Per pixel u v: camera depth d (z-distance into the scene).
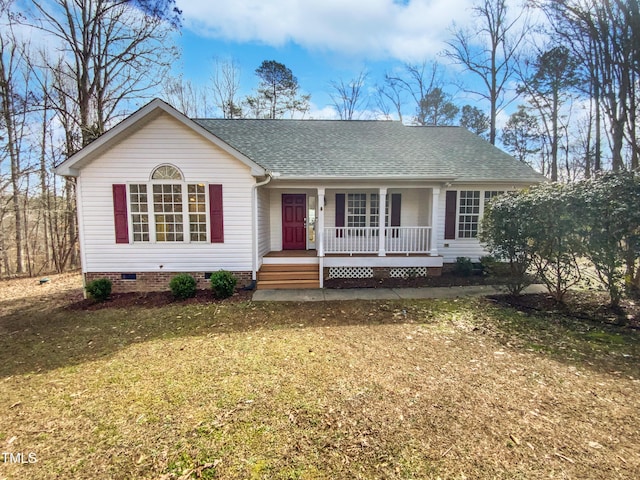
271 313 6.83
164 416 3.17
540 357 4.43
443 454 2.58
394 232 11.48
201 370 4.20
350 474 2.39
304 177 9.25
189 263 8.88
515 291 7.52
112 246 8.64
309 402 3.37
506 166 11.45
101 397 3.56
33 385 3.87
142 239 8.73
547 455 2.55
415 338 5.26
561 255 6.45
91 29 13.39
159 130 8.45
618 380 3.75
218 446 2.72
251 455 2.61
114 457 2.62
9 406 3.41
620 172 5.66
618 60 8.20
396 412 3.16
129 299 8.07
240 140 11.76
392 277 10.16
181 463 2.54
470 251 11.12
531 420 3.01
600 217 5.56
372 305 7.32
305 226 11.74
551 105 20.08
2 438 2.89
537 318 6.11
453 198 10.91
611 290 6.07
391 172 9.95
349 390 3.61
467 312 6.63
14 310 7.35
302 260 9.98
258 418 3.11
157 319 6.54
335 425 2.97
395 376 3.93
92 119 14.44
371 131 13.40
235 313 6.86
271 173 8.68
